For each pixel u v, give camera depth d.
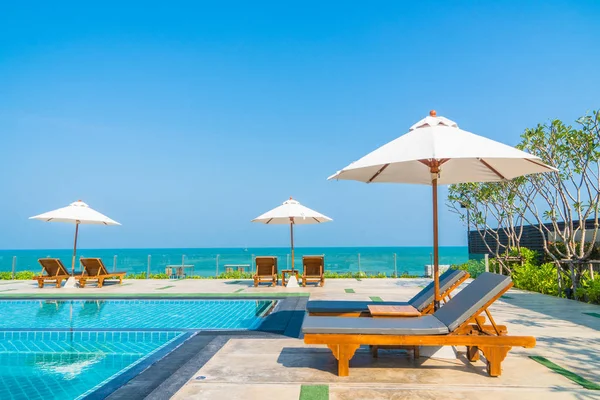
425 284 14.39
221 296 11.39
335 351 4.41
